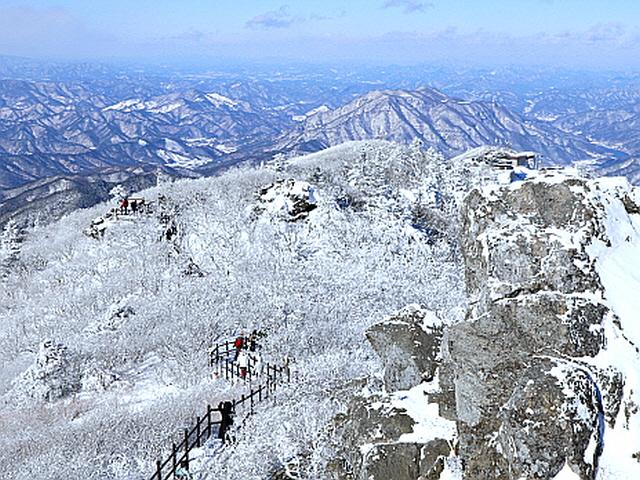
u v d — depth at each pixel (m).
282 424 23.08
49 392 35.66
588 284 15.77
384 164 92.44
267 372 32.16
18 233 76.75
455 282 52.56
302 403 25.52
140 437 27.92
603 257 16.48
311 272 51.66
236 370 34.38
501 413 13.95
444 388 17.20
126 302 49.03
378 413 17.39
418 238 63.34
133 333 42.31
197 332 40.59
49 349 37.41
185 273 54.50
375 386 20.95
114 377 36.78
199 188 81.50
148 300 48.75
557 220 17.14
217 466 21.23
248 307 44.12
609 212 17.41
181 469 21.38
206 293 48.06
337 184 88.19
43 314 52.12
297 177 86.88
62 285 58.56
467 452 14.85
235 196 73.88
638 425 13.75
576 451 12.92
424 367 18.34
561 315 14.99
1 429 31.36
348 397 23.14
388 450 16.05
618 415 13.94
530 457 13.10
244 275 51.56
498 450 14.30
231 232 61.22
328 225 61.69
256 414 25.81
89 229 70.25
